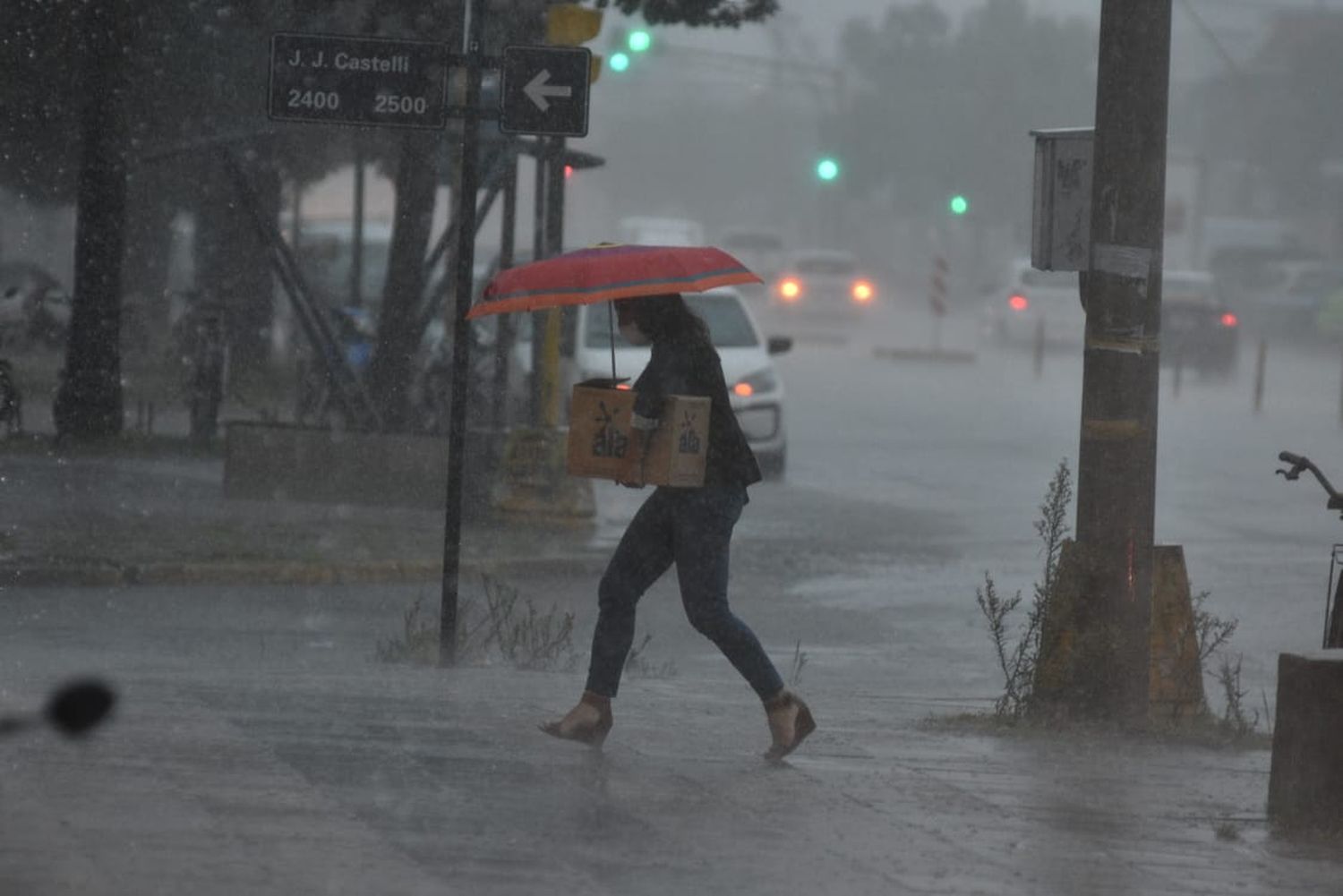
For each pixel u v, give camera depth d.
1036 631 25.61
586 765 18.16
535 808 16.19
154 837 14.45
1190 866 15.59
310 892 13.23
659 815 16.25
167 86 55.53
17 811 15.01
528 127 25.16
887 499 51.88
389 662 26.64
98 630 29.55
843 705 24.28
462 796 16.45
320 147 74.81
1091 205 22.48
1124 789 18.44
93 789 15.88
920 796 17.55
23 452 53.00
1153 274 22.31
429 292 65.81
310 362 64.38
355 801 15.99
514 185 45.91
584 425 18.64
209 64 54.72
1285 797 17.36
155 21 54.72
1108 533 22.41
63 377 56.81
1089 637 22.33
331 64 24.92
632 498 51.22
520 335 58.19
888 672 29.36
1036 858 15.46
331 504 44.88
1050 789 18.20
